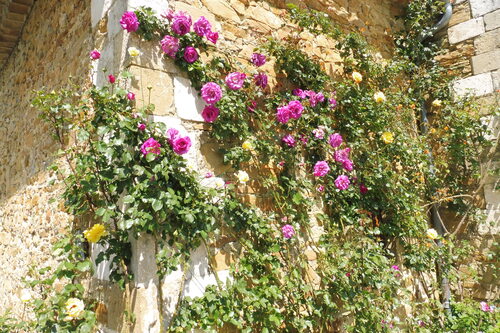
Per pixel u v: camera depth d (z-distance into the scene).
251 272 2.16
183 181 1.89
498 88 3.52
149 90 1.93
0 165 4.49
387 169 3.13
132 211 1.74
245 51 2.59
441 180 3.75
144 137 1.87
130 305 1.78
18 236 3.62
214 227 2.05
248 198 2.36
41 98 1.94
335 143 2.68
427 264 3.28
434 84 3.87
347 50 3.23
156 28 2.08
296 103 2.46
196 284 1.96
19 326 2.46
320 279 2.59
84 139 1.83
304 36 3.04
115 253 1.85
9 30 4.10
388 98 3.42
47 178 3.09
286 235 2.32
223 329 2.03
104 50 2.27
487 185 3.54
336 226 2.74
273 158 2.49
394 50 3.92
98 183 1.87
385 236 3.18
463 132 3.57
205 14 2.39
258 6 2.75
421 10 3.95
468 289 3.54
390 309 2.80
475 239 3.56
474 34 3.74
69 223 2.58
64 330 1.73
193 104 2.17
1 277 3.94
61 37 3.10
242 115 2.36
